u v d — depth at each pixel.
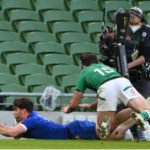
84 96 28.73
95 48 40.78
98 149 17.70
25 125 23.38
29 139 23.67
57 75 38.06
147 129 23.72
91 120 28.45
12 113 27.77
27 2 45.31
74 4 44.84
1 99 30.53
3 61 40.97
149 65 25.75
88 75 22.78
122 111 23.31
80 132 23.66
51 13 44.12
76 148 17.98
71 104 23.20
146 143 21.31
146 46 25.59
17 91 36.47
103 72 22.70
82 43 40.66
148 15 43.91
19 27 43.31
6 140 22.08
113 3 44.47
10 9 44.81
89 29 42.97
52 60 39.59
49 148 17.88
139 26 25.72
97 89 22.69
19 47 41.38
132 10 25.70
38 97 31.20
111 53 25.42
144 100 22.59
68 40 41.97
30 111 23.81
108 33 25.42
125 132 23.41
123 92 22.50
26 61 40.12
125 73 24.72
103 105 22.56
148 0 45.19
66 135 23.78
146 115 21.38
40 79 36.91
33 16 44.38
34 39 42.06
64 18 44.22
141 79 25.77
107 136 23.28
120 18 25.08
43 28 43.56
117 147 18.72
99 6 45.19
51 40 42.59
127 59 25.67
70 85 36.97
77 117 28.36
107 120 22.47
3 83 37.44
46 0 44.91
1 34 42.41
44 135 23.62
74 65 39.59
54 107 28.30
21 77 38.44
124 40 25.11
